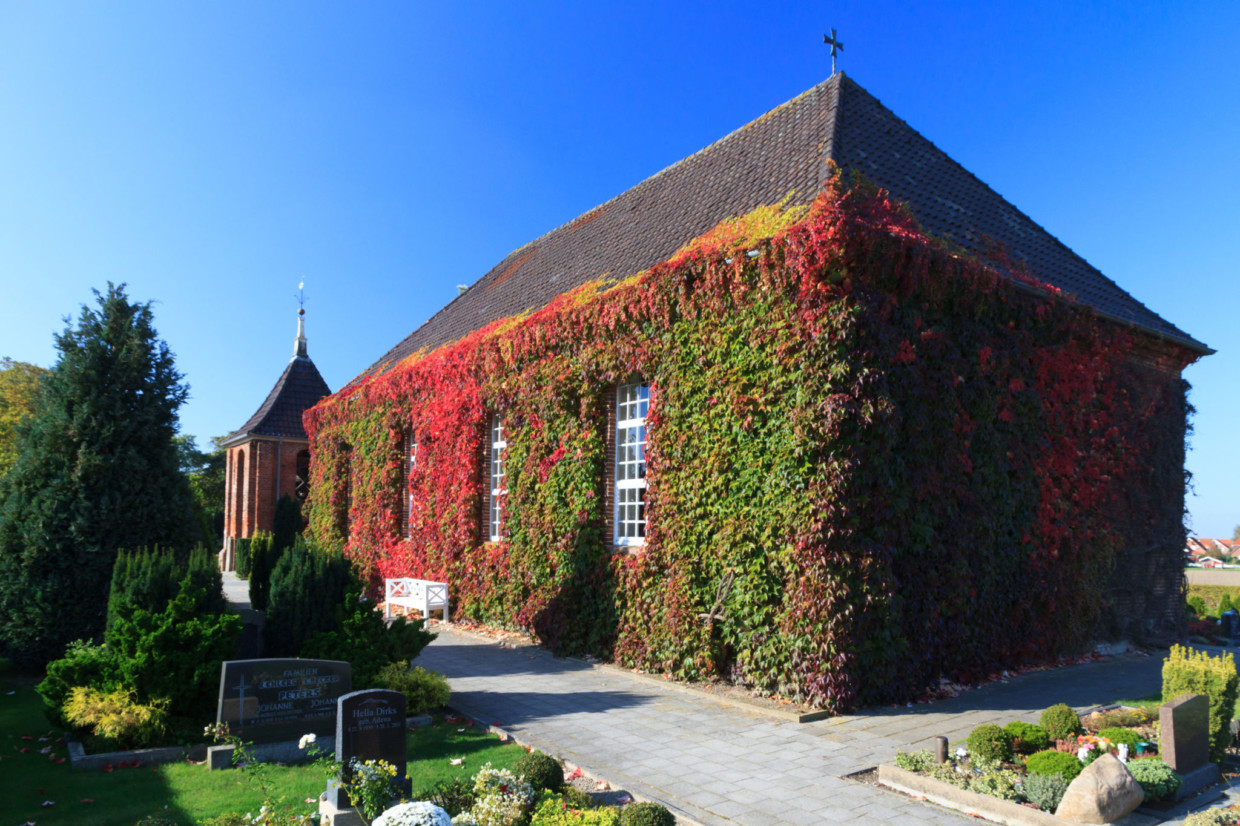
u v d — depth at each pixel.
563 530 13.78
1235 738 7.89
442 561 17.72
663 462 11.67
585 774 7.08
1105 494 13.54
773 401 10.18
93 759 7.14
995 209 15.02
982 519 11.19
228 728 6.96
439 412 18.30
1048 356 12.55
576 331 13.72
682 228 14.93
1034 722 8.91
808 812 6.19
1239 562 44.84
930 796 6.49
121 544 11.16
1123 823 5.99
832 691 9.20
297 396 34.84
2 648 11.02
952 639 10.63
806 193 11.90
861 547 9.54
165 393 11.92
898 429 10.11
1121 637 13.88
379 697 6.11
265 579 12.47
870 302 9.77
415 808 4.75
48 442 10.99
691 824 5.95
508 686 10.83
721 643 10.66
